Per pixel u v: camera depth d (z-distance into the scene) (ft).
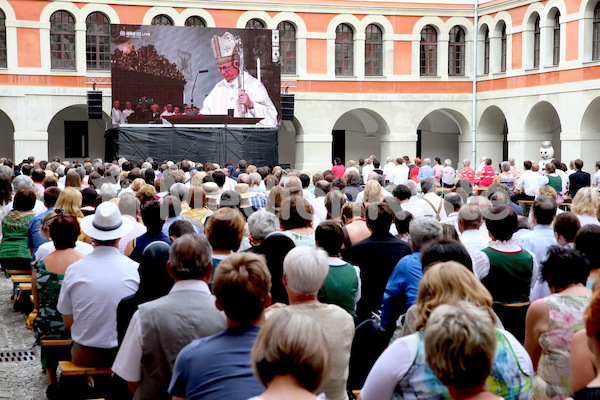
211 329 14.82
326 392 15.37
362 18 103.45
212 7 97.40
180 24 96.48
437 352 10.10
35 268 22.30
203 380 12.46
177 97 88.33
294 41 101.96
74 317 20.12
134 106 87.10
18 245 33.91
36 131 92.79
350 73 104.83
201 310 14.93
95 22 94.89
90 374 20.53
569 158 90.84
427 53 106.73
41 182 44.09
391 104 105.50
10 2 90.53
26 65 91.76
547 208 24.48
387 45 104.47
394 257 22.47
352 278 19.42
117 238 20.25
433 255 15.88
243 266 12.87
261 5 99.25
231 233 19.48
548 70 93.40
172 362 14.62
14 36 90.99
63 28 93.56
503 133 114.93
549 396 15.49
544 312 15.61
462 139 109.09
